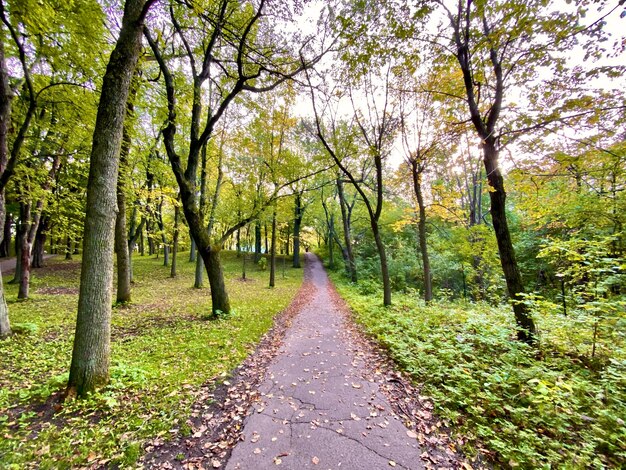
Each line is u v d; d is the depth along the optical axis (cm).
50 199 1020
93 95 683
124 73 396
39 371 437
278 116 1271
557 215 804
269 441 295
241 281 1827
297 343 636
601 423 275
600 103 441
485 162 577
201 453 276
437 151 914
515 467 242
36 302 965
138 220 1739
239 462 264
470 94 564
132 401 355
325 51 712
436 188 1222
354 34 577
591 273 452
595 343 419
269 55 747
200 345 577
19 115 742
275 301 1162
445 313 747
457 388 368
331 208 2539
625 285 463
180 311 909
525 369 385
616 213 668
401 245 2081
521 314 523
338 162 963
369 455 271
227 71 826
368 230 2570
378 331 692
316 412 349
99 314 379
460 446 277
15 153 597
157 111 751
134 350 541
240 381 437
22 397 349
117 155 403
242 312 902
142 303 1027
